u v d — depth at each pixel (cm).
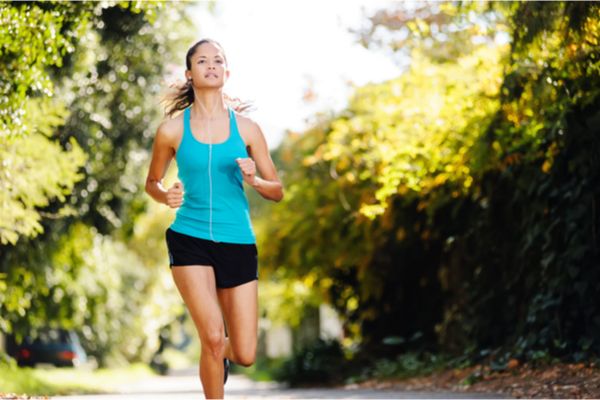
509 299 1795
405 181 1994
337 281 2812
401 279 2489
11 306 2234
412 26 1741
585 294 1486
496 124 1620
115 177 2405
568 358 1499
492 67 1642
